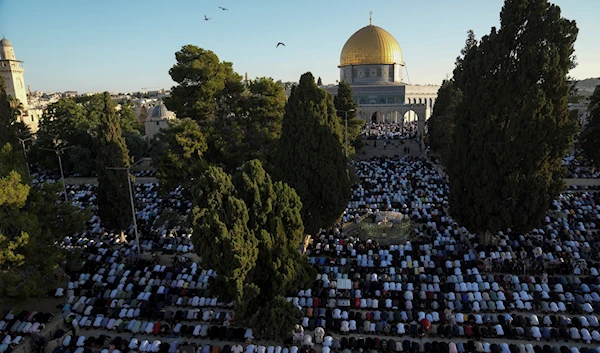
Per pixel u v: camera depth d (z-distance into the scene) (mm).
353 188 50719
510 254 31766
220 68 43875
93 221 43781
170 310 27172
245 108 45500
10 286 25062
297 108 35656
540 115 31875
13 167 31188
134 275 30969
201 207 23812
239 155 42812
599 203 42719
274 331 22062
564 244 33438
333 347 23172
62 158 65562
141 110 111250
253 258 23281
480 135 33688
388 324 24562
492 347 22031
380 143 80938
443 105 67438
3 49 101750
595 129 52219
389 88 107000
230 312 26703
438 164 63906
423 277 29031
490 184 33500
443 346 22281
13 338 24578
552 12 32031
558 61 31734
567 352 21188
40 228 27531
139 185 56125
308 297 27656
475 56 35969
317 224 36000
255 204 24344
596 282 27969
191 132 41094
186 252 35375
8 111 47812
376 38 109812
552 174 33500
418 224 41156
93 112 69938
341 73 116875
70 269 30703
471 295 26750
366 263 31719
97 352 23391
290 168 35875
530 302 25953
